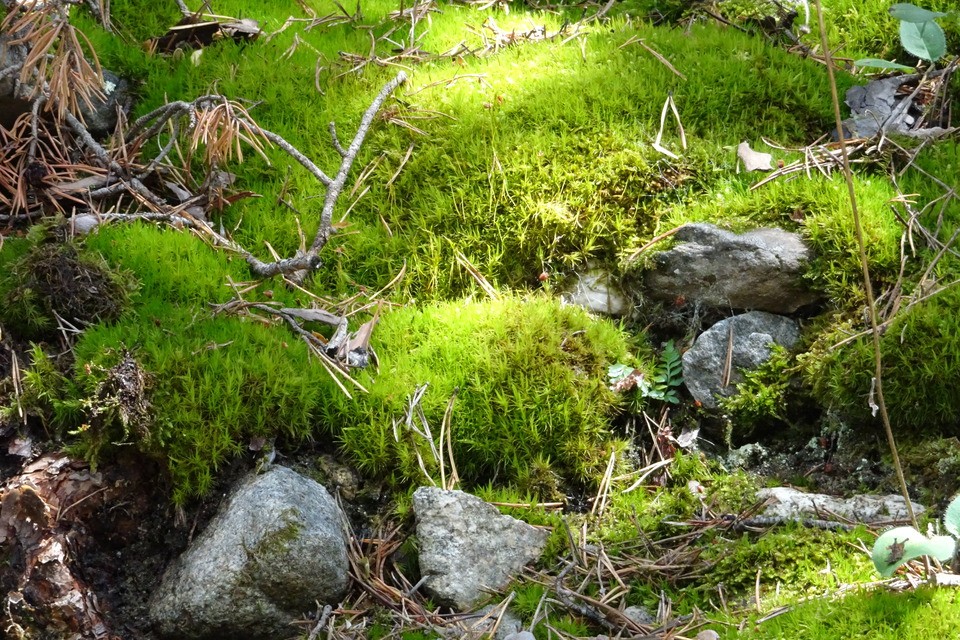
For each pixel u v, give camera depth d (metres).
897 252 3.36
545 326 3.39
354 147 3.65
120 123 3.78
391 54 4.45
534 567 2.91
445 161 3.84
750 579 2.77
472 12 4.83
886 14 4.41
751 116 3.93
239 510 2.81
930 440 3.10
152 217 3.57
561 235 3.67
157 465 3.01
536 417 3.22
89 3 4.14
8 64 3.60
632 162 3.74
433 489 2.96
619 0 4.84
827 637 2.41
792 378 3.34
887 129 3.84
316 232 3.66
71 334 3.19
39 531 2.74
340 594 2.84
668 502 3.12
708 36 4.29
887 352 3.12
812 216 3.45
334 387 3.16
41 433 3.00
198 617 2.68
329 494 3.04
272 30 4.51
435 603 2.85
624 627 2.65
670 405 3.44
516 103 3.98
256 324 3.27
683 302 3.55
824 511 2.94
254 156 3.87
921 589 2.50
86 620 2.69
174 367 3.02
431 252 3.67
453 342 3.33
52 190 3.61
